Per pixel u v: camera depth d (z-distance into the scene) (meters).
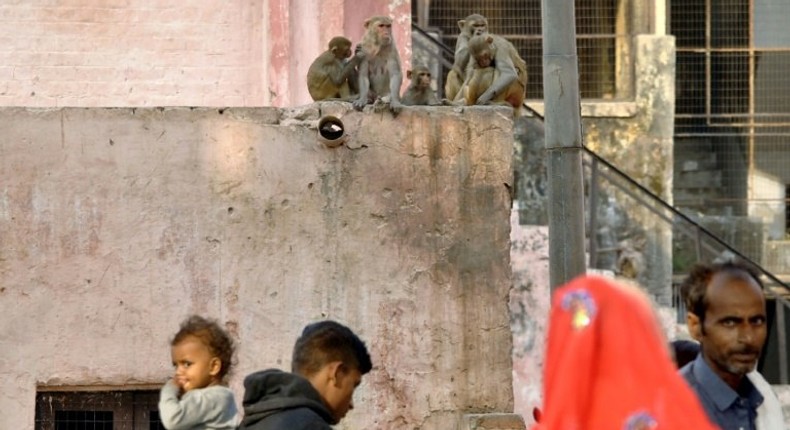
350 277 11.47
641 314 4.50
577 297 4.54
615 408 4.44
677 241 23.64
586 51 24.08
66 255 11.30
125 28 15.02
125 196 11.36
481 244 11.59
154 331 11.34
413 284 11.52
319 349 6.89
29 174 11.30
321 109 11.47
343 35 14.82
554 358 4.57
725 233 24.09
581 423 4.46
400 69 11.74
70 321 11.30
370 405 11.44
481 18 12.68
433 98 12.23
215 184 11.41
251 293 11.41
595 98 24.05
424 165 11.55
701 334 6.39
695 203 24.61
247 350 11.38
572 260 11.14
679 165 24.75
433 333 11.52
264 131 11.45
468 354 11.52
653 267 22.80
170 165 11.40
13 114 11.30
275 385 6.62
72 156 11.33
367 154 11.50
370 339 11.46
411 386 11.48
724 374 6.35
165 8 15.09
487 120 11.62
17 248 11.27
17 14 14.87
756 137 24.94
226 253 11.40
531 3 24.12
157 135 11.40
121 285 11.33
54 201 11.32
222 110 11.44
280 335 11.41
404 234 11.52
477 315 11.55
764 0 25.03
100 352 11.30
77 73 14.95
